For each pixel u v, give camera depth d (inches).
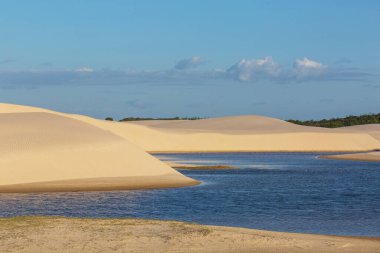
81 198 1812.3
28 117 3070.9
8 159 2274.9
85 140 2581.2
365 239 1088.2
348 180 2689.5
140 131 7672.2
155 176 2427.4
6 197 1836.9
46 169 2274.9
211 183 2400.3
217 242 965.8
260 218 1430.9
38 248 927.0
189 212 1529.3
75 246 940.0
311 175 3006.9
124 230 1055.6
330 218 1435.8
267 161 4677.7
